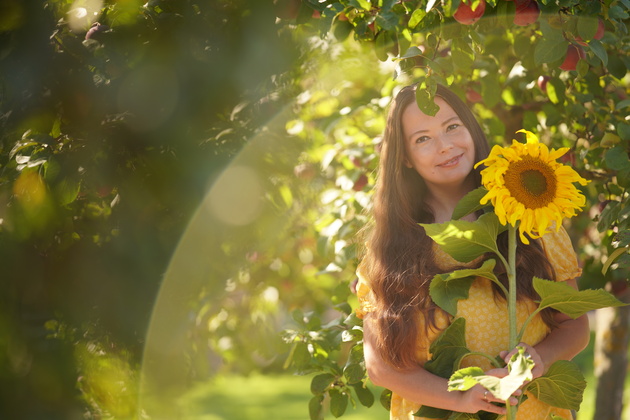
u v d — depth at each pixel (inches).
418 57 92.1
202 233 90.9
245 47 86.7
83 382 95.6
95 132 84.7
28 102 85.6
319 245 125.5
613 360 150.2
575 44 82.4
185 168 86.4
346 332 96.0
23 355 94.2
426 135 78.7
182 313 95.8
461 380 66.1
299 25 89.5
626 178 93.9
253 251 98.0
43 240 89.4
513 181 69.7
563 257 78.9
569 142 122.6
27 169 83.0
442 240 70.9
